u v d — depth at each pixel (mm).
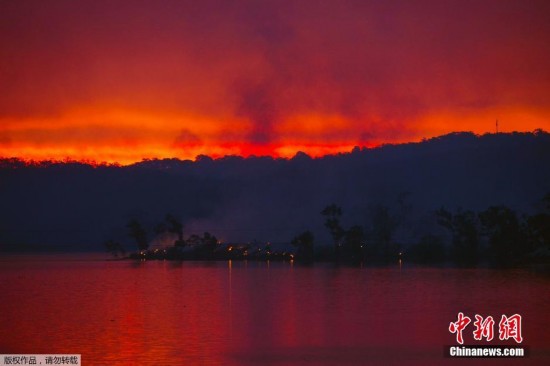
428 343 77312
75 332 87500
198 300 128625
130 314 106875
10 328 91125
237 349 74562
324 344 77312
